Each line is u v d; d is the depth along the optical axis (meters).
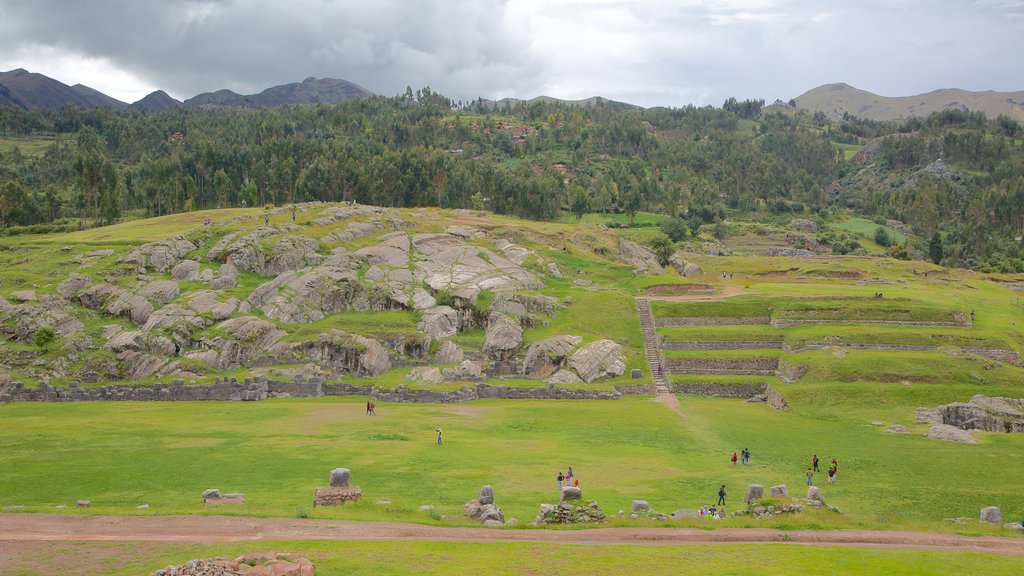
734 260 190.25
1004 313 132.00
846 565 36.53
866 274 167.00
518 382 106.75
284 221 150.75
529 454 69.06
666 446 74.56
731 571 35.25
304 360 108.44
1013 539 44.50
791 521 45.88
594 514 45.47
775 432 81.12
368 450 67.81
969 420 84.12
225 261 132.38
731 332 118.06
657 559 37.09
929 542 43.06
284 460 63.06
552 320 126.44
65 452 65.31
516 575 34.22
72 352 105.38
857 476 63.16
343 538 40.06
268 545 38.16
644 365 113.31
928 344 108.50
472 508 46.78
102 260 129.88
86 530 41.59
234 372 104.88
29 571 34.88
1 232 183.75
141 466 60.22
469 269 139.88
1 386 96.56
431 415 88.44
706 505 52.66
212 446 68.44
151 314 113.44
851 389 93.56
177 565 34.59
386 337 113.94
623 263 170.00
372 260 139.12
